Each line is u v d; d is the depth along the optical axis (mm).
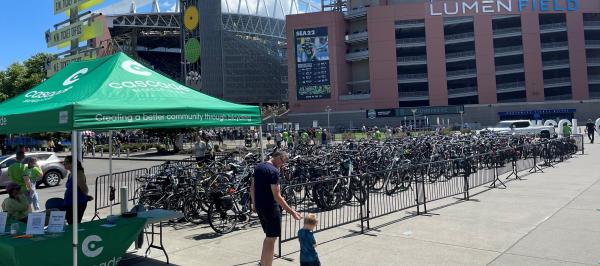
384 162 14367
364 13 83875
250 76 106688
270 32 114438
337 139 51750
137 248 7371
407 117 70062
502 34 79125
